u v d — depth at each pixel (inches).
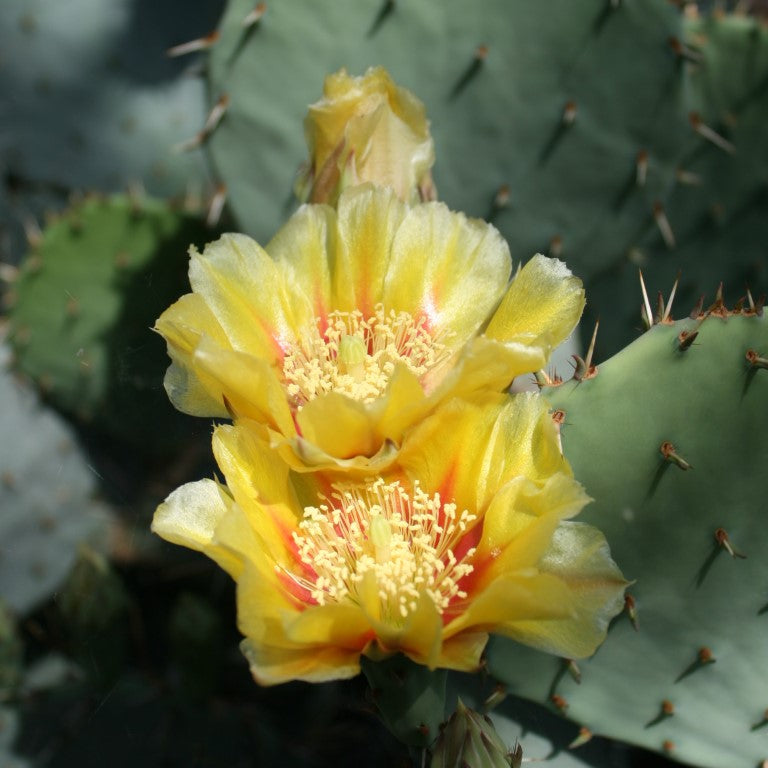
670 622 18.2
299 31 21.0
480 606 16.0
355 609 16.0
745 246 21.7
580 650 16.3
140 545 23.5
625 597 18.1
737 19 21.5
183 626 21.4
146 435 23.2
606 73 20.8
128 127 25.3
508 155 21.1
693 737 18.5
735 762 18.5
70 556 23.7
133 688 21.9
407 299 17.8
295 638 16.0
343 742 22.3
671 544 17.9
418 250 17.8
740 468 17.7
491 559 16.6
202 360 16.6
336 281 17.9
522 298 17.4
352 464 16.8
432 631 15.9
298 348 17.8
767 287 21.9
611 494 17.8
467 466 17.0
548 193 21.3
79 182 25.6
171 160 25.4
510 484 16.6
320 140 18.3
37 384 23.4
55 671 23.0
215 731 21.6
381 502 17.2
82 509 23.7
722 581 18.1
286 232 17.9
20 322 23.0
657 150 21.1
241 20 21.0
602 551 16.4
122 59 25.1
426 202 18.2
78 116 25.2
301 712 22.5
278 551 16.8
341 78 18.2
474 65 20.9
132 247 22.7
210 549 16.3
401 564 16.8
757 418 17.6
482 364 16.6
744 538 17.9
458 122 21.1
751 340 17.5
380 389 17.6
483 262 17.8
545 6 20.7
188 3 25.2
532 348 16.6
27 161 25.5
